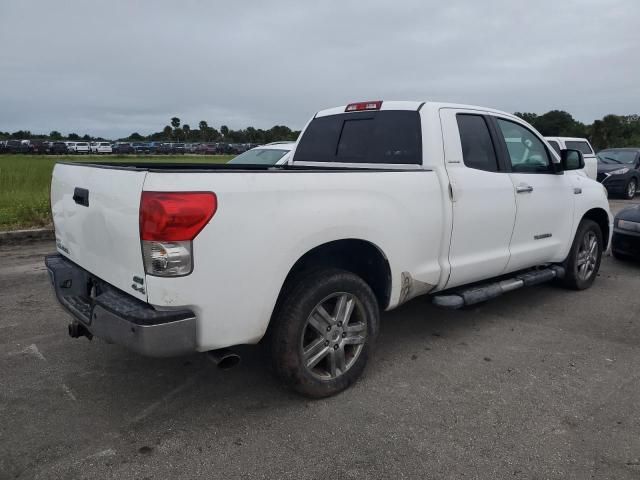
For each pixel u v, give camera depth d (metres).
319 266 3.53
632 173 17.50
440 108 4.35
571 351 4.38
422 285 4.04
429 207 3.96
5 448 2.95
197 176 2.78
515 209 4.75
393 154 4.39
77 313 3.34
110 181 3.01
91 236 3.27
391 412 3.38
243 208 2.90
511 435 3.13
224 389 3.67
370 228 3.53
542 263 5.45
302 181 3.18
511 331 4.83
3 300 5.51
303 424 3.24
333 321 3.49
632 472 2.80
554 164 5.39
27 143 60.06
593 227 6.11
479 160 4.54
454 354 4.30
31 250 8.17
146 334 2.74
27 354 4.18
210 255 2.81
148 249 2.74
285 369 3.31
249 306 3.01
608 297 5.93
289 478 2.74
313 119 5.27
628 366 4.10
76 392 3.60
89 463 2.84
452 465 2.85
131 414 3.34
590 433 3.16
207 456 2.91
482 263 4.49
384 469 2.81
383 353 4.31
